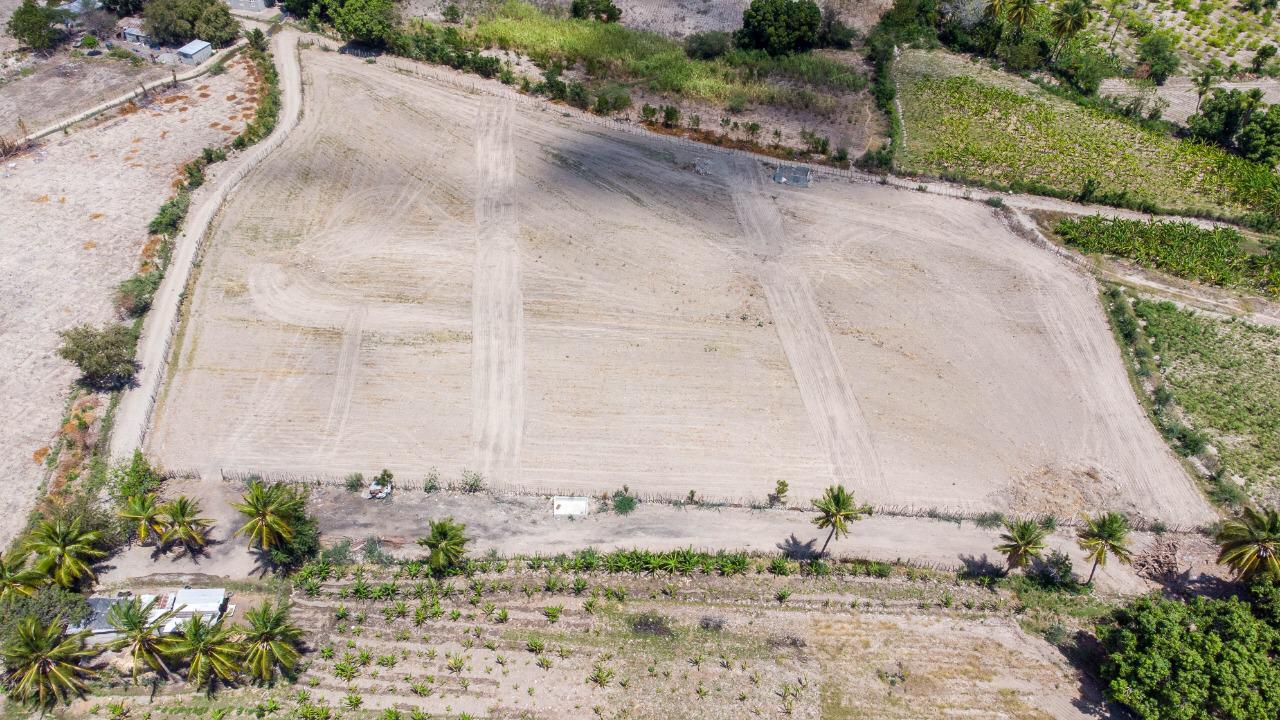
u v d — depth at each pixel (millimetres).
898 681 57344
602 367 78188
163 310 81375
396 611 59812
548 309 83875
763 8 124125
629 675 57062
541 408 74188
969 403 76812
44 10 119688
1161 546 65500
